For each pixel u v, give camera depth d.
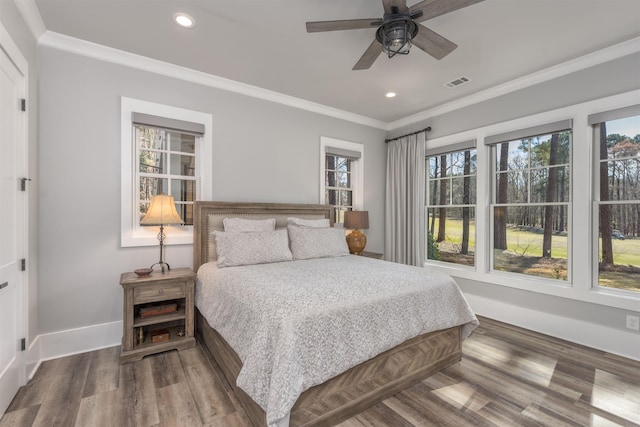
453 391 2.09
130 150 2.87
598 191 2.85
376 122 4.77
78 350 2.62
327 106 4.15
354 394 1.85
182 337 2.71
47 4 2.12
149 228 3.08
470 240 3.93
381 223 4.89
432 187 4.42
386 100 3.93
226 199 3.43
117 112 2.82
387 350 2.01
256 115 3.63
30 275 2.28
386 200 4.88
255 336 1.65
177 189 3.25
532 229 3.33
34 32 2.34
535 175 3.30
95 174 2.72
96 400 1.94
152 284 2.55
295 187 3.97
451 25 2.34
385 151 4.90
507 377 2.27
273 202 3.77
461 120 3.91
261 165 3.68
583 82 2.86
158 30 2.45
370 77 3.27
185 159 3.29
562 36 2.48
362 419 1.80
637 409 1.90
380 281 2.25
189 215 3.31
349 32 2.46
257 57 2.87
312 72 3.17
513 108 3.38
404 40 1.87
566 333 2.96
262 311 1.75
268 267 2.75
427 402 1.97
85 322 2.68
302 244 3.31
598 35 2.46
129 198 2.87
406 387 2.12
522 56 2.81
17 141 2.03
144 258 2.95
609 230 2.78
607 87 2.71
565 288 2.98
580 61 2.84
